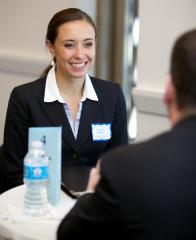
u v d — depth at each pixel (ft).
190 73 3.74
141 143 3.93
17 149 8.59
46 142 6.48
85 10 13.28
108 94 9.07
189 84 3.75
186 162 3.69
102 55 13.83
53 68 8.93
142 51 11.70
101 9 13.52
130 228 3.62
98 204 3.82
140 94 11.71
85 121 8.66
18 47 14.96
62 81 8.68
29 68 14.49
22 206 6.61
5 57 15.15
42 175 6.29
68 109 8.64
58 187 6.66
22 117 8.57
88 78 9.00
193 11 10.55
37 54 14.35
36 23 14.21
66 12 8.58
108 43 13.87
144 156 3.77
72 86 8.67
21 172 8.36
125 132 9.28
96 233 3.91
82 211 4.02
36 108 8.54
